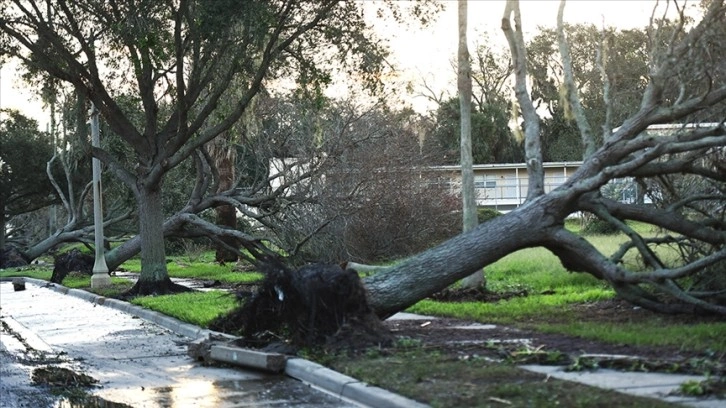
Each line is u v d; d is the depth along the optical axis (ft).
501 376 27.84
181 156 70.85
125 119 72.59
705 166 49.55
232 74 66.85
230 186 105.60
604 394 24.53
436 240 94.79
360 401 27.73
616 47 69.31
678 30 44.37
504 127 173.17
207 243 145.79
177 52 65.72
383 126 93.25
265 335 39.37
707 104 43.83
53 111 133.49
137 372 36.83
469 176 56.70
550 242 43.45
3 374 37.24
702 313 40.73
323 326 36.32
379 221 88.28
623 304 46.73
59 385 34.01
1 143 163.73
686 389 24.44
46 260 178.70
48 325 58.13
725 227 44.57
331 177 86.22
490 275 64.85
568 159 168.86
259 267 39.96
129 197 140.46
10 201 171.42
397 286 41.50
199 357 38.86
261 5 60.59
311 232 79.61
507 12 49.44
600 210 43.93
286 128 94.73
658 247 64.13
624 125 45.01
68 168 149.48
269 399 29.48
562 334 36.55
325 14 65.16
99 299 73.77
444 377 28.19
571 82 48.24
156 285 73.56
